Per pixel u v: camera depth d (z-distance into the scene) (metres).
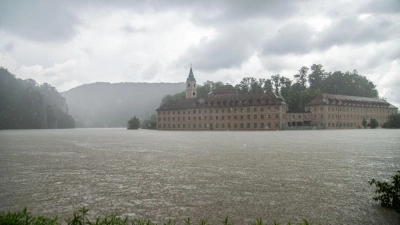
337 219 8.42
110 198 10.74
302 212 9.03
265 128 121.62
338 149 28.31
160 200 10.43
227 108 129.88
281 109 120.50
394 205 9.34
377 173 15.30
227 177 14.39
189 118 139.12
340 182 13.13
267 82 166.88
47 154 26.11
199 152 26.33
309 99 144.88
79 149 31.30
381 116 153.38
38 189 12.20
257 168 17.00
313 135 61.34
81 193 11.50
